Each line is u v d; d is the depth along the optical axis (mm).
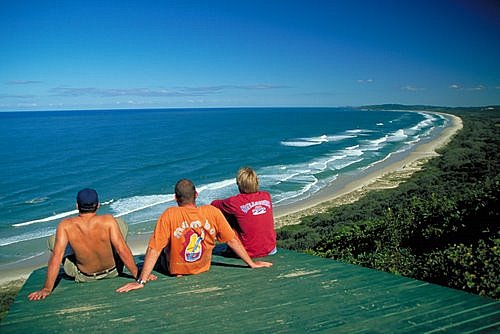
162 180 42781
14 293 17312
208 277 3693
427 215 8828
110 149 71500
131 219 28188
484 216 7617
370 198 31312
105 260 3699
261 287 3342
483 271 4859
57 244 3459
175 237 3617
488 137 75062
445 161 47969
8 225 27328
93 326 2652
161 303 3047
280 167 49250
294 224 26703
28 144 81062
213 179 42781
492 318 2564
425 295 3018
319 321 2617
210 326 2588
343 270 3773
